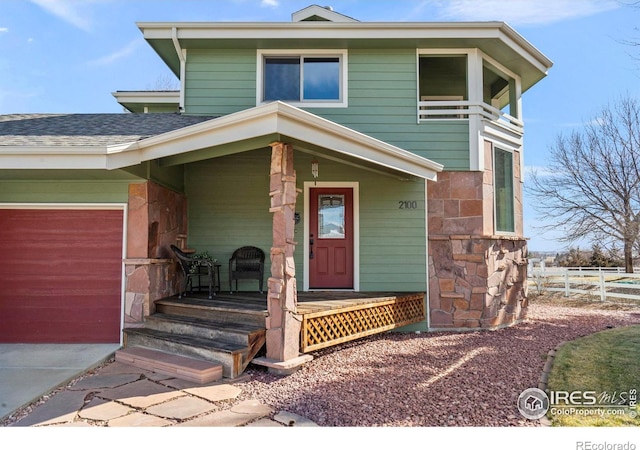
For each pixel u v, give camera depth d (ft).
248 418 10.73
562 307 33.35
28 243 19.16
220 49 24.31
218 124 14.74
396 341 20.10
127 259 18.69
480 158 23.68
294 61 24.72
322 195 24.32
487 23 22.47
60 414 11.08
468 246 23.12
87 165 15.90
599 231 52.24
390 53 24.23
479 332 22.26
